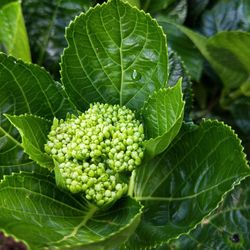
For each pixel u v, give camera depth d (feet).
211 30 1.79
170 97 1.14
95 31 1.25
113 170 1.19
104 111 1.24
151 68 1.27
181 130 1.30
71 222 1.17
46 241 0.97
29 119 1.23
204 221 1.45
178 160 1.32
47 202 1.19
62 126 1.24
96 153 1.19
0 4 1.63
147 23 1.22
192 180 1.28
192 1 1.78
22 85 1.29
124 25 1.24
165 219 1.30
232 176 1.16
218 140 1.23
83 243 1.00
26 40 1.51
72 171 1.19
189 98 1.46
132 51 1.26
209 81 1.82
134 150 1.19
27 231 0.98
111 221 1.19
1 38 1.53
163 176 1.33
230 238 1.44
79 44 1.26
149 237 1.27
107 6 1.21
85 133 1.20
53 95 1.31
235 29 1.78
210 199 1.20
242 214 1.45
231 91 1.73
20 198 1.14
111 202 1.19
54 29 1.64
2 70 1.27
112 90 1.31
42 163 1.23
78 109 1.32
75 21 1.23
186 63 1.67
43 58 1.66
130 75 1.29
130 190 1.28
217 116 1.79
